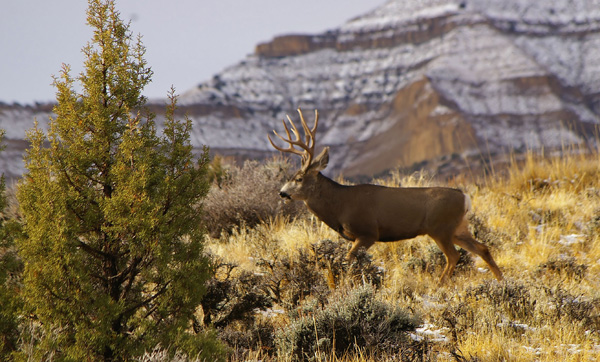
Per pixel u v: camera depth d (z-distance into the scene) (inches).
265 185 1732.3
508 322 978.7
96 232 773.9
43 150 757.3
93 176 779.4
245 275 1114.1
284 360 855.1
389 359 823.1
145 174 751.7
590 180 2108.8
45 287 719.1
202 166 801.6
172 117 800.9
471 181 2242.9
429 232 1332.4
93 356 732.7
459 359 808.9
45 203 727.1
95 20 781.3
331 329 895.1
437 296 1155.3
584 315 996.6
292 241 1466.5
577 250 1520.7
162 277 772.6
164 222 756.0
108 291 774.5
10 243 802.2
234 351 855.1
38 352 706.2
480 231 1546.5
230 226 1644.9
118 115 786.8
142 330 752.3
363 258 1245.7
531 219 1775.3
